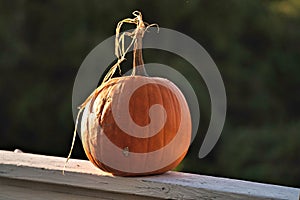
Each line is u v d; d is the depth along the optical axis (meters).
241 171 7.50
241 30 8.27
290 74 8.27
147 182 1.89
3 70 7.99
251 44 8.30
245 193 1.79
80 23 7.95
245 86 8.19
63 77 7.97
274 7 8.38
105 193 1.94
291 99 8.28
